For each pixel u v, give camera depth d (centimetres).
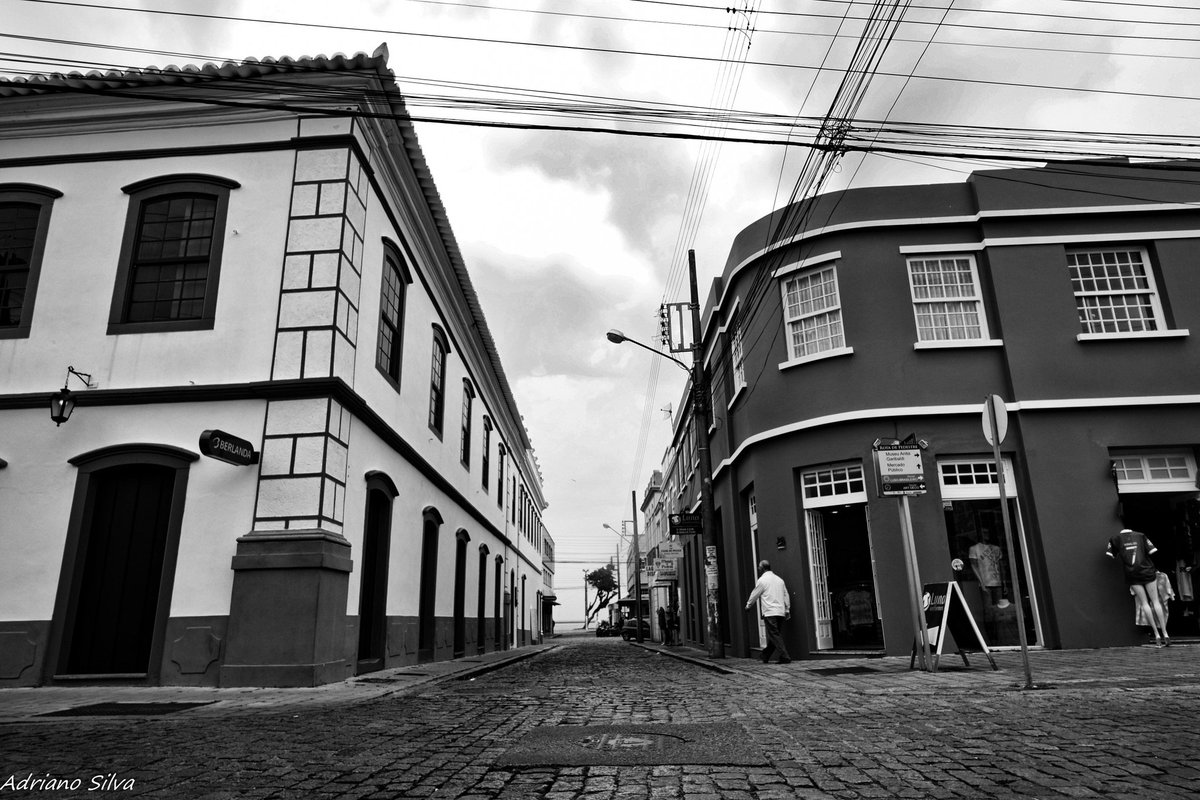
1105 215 1304
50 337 1055
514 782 394
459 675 1127
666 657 1836
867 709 630
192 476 987
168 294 1080
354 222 1100
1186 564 1218
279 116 1113
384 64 1085
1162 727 504
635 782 388
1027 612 1185
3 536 986
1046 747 454
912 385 1252
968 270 1312
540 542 4684
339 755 472
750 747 471
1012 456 1233
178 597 946
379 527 1234
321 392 995
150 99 1108
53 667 941
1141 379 1242
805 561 1274
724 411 1719
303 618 916
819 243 1345
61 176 1120
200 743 520
